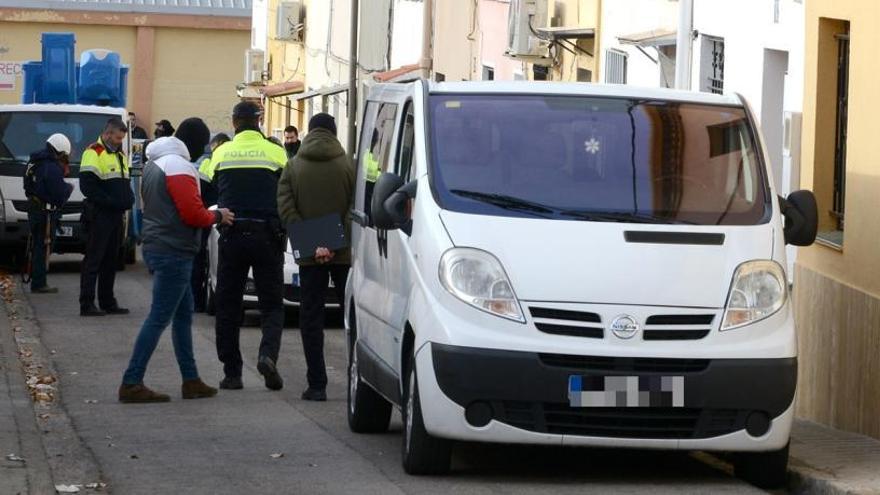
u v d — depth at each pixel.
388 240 13.00
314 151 15.91
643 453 13.35
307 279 16.08
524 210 11.85
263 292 16.86
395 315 12.45
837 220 17.47
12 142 33.22
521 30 31.95
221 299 16.92
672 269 11.49
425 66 42.28
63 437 13.69
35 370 18.05
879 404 14.86
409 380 11.98
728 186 12.23
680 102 12.81
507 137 12.38
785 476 11.89
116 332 22.30
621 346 11.27
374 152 14.38
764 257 11.74
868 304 15.23
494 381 11.23
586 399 11.21
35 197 27.80
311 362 16.20
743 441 11.42
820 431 14.87
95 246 24.47
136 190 35.84
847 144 16.14
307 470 12.12
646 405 11.23
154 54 72.50
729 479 12.08
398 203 12.20
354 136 41.72
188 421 14.69
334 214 15.88
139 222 36.03
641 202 12.00
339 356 21.05
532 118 12.52
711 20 23.30
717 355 11.34
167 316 15.85
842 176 17.39
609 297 11.35
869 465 12.41
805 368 17.28
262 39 70.12
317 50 59.72
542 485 11.58
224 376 18.05
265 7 69.56
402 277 12.34
